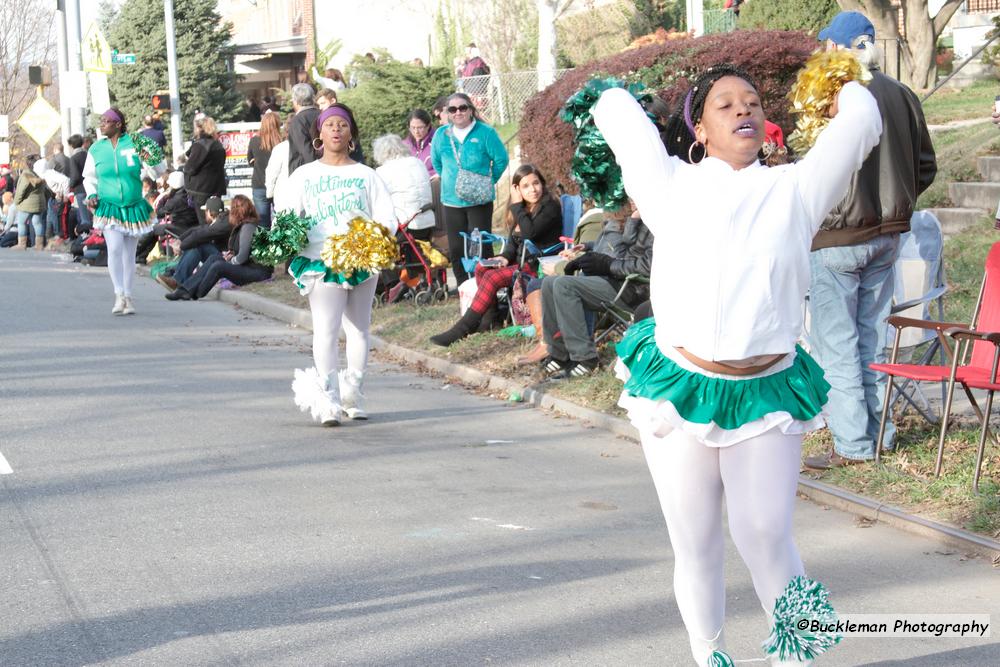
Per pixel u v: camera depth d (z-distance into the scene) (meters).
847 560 5.73
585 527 6.27
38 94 27.70
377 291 13.68
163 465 7.48
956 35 25.38
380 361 11.55
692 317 3.85
